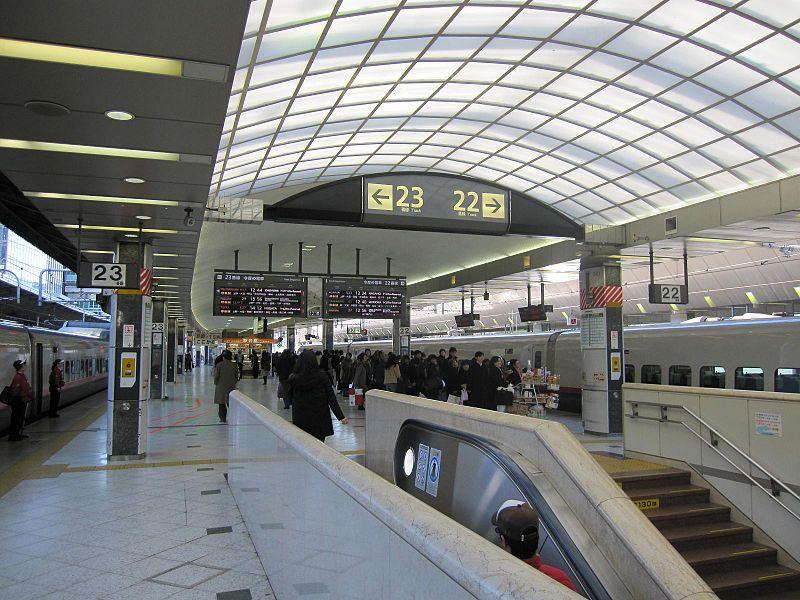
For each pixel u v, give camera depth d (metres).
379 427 9.16
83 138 7.02
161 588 5.21
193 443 13.55
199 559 5.92
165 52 5.13
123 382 11.55
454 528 2.03
